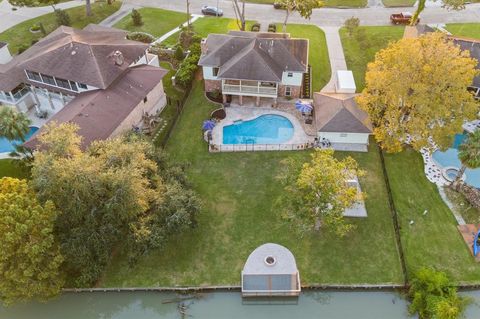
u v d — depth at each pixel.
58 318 38.06
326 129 47.81
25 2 69.62
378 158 48.22
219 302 37.75
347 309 37.22
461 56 42.88
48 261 34.84
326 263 39.00
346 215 42.50
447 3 71.31
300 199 38.69
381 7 77.94
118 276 38.53
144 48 56.16
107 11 78.00
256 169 47.38
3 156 49.25
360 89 57.97
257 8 78.50
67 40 53.59
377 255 39.44
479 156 39.66
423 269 36.66
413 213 42.66
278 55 54.06
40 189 35.16
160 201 38.09
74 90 51.81
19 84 53.38
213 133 51.62
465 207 43.06
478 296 37.19
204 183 46.00
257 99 54.97
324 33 70.06
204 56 55.47
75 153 38.16
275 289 36.84
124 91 50.59
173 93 58.50
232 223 42.22
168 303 37.62
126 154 39.00
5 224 32.88
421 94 42.09
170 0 81.75
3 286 33.62
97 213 36.25
